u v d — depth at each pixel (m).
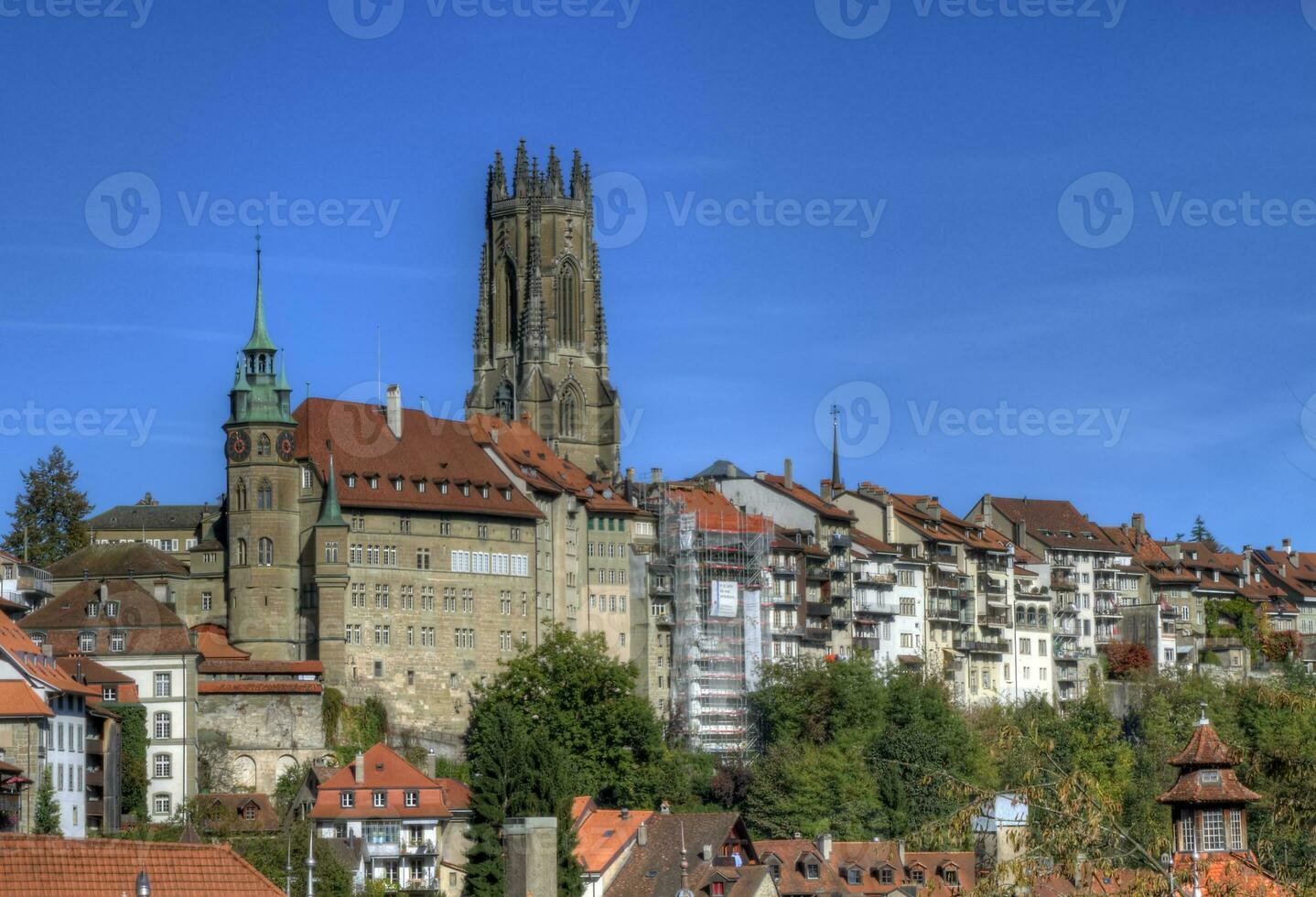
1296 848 82.38
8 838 86.38
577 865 193.50
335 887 173.12
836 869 196.88
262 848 171.25
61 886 85.81
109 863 88.00
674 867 195.75
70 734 194.88
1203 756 107.25
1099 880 74.81
